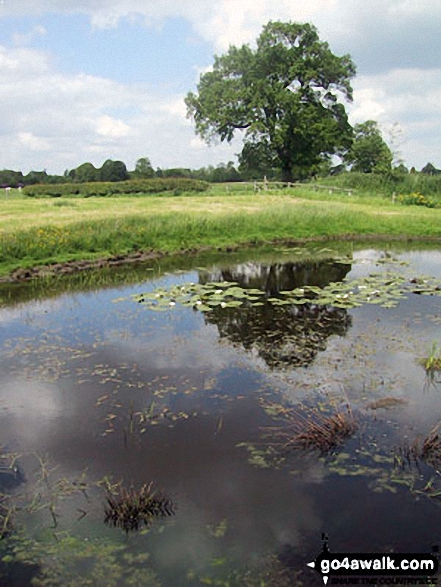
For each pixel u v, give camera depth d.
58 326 7.88
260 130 34.84
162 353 6.70
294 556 3.25
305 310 8.62
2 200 27.30
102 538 3.43
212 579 3.09
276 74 35.81
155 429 4.79
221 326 7.81
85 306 9.04
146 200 27.17
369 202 25.62
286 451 4.39
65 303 9.26
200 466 4.19
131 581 3.08
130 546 3.36
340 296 9.17
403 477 4.00
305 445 4.47
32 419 5.00
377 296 9.23
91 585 3.06
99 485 3.97
